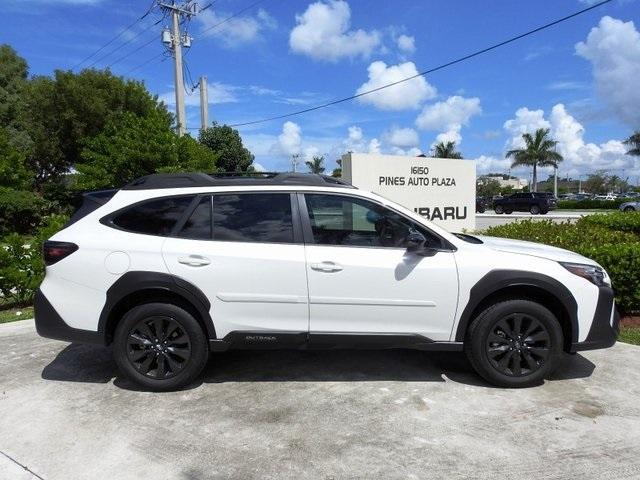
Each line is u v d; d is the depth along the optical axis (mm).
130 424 3812
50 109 25734
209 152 22500
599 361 5031
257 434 3656
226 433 3674
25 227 20266
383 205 4426
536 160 61188
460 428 3727
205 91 31906
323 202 4434
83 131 25781
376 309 4285
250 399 4227
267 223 4379
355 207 4430
